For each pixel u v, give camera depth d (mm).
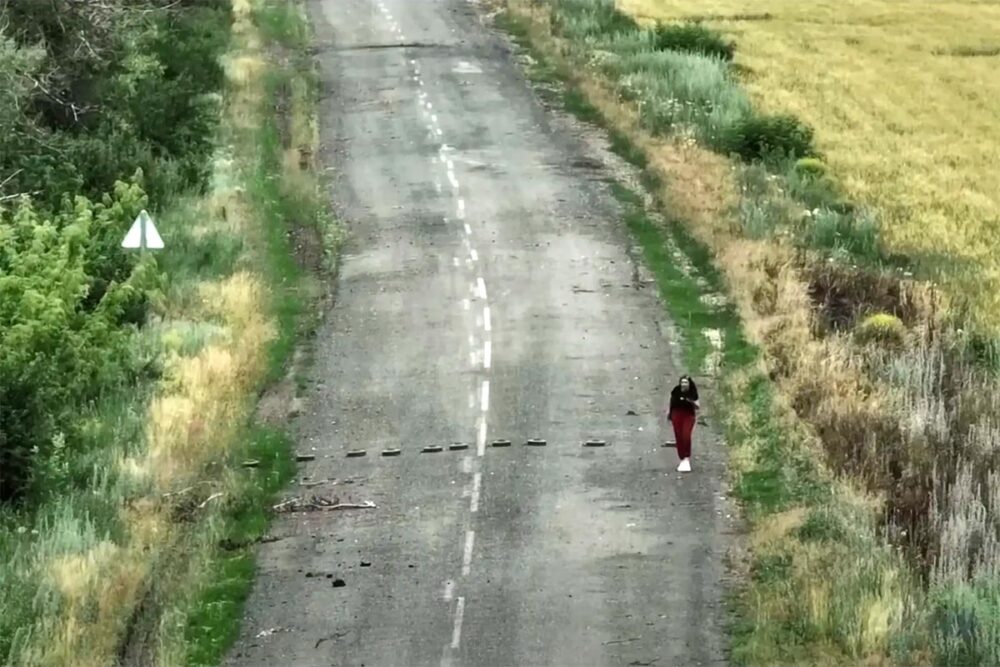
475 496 64438
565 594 55500
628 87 141500
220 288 88688
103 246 86812
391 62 153000
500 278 93500
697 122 131000
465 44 160500
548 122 131375
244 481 65000
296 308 88625
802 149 127312
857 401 70438
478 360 80438
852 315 86500
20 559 56250
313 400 75500
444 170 117562
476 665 50562
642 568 57375
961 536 55812
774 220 102812
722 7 199125
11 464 62844
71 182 97500
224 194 106625
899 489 61500
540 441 70062
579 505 63375
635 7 197250
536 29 165250
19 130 99562
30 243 81875
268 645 52094
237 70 142500
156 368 75938
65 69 108938
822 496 61562
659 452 68562
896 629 50094
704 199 107375
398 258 97750
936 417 68875
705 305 88000
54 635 50219
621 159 120500
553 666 50312
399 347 82500
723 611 53875
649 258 96750
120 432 68750
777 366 76125
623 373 78188
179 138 114375
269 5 178375
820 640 50250
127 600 53781
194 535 59719
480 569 57688
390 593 55875
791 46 176750
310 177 114500
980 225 109938
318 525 61781
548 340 83062
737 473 65625
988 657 48312
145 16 131000
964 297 91812
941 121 144000
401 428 71938
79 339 74250
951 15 197250
